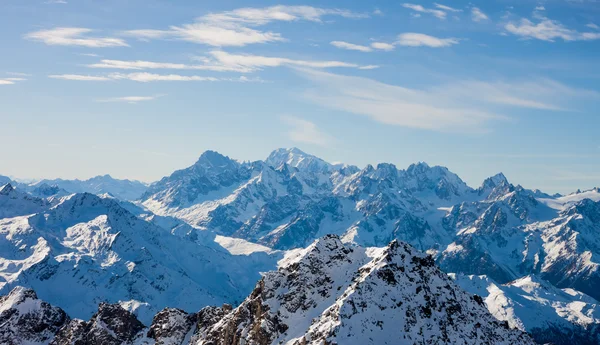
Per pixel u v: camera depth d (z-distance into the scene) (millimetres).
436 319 175875
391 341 163750
